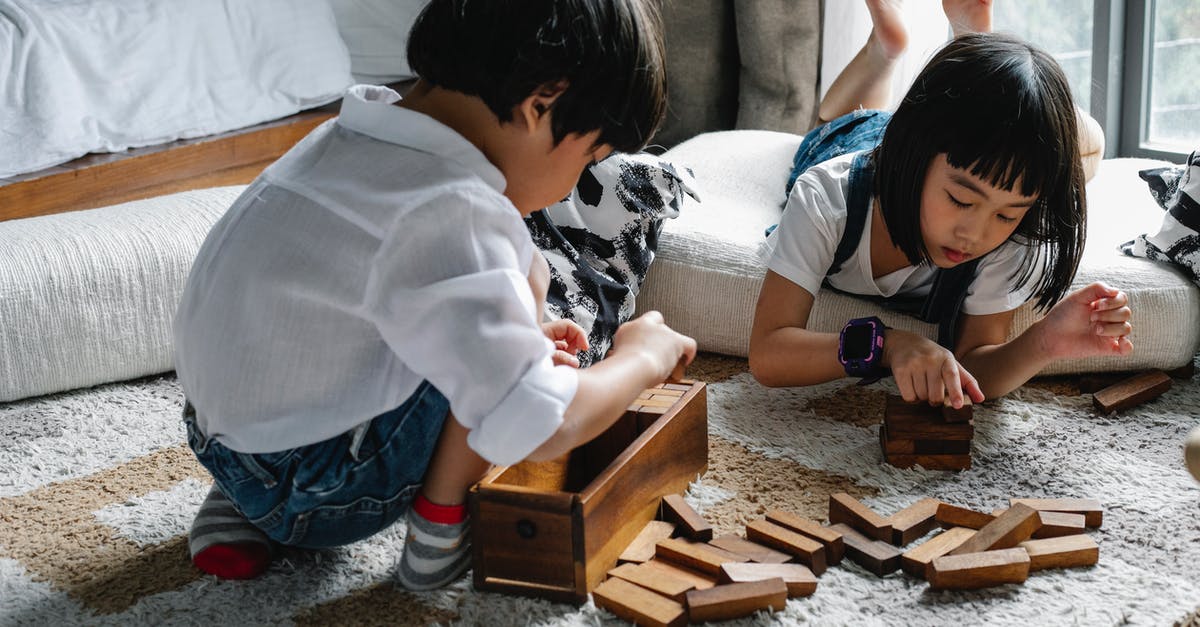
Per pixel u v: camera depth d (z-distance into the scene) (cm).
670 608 87
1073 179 111
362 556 99
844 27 212
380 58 277
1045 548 94
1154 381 128
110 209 154
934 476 111
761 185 173
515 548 90
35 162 213
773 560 94
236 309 84
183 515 108
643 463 98
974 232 110
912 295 132
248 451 87
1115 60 215
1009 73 106
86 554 101
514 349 77
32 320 133
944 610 88
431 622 89
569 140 84
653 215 143
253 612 92
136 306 140
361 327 82
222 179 238
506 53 79
